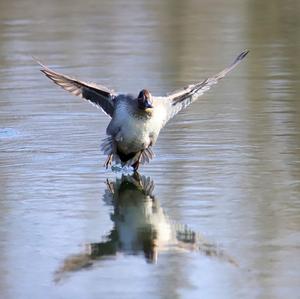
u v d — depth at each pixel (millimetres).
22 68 23812
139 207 12945
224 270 10578
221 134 16719
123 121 13898
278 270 10523
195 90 14508
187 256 11102
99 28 29578
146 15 32125
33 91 21031
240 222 12203
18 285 10297
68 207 13039
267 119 17750
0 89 21266
